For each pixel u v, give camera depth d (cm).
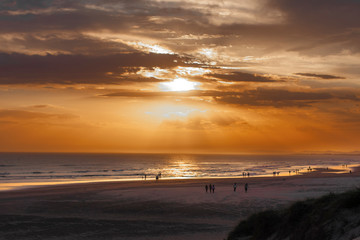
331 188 4550
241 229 1416
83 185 5862
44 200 3725
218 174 11406
